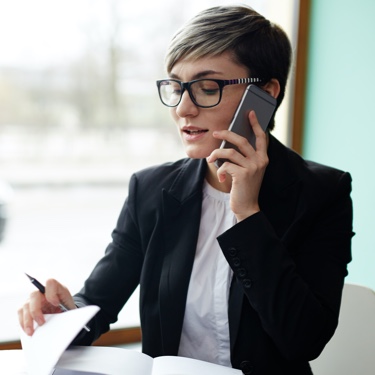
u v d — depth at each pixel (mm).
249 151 804
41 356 680
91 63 2125
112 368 708
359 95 1544
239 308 853
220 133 804
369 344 1063
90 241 2592
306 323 776
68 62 2104
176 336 892
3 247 2457
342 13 1601
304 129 1857
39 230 2688
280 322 780
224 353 894
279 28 877
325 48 1700
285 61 875
